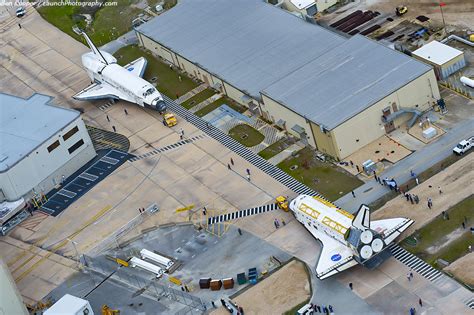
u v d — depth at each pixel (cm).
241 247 18250
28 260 19450
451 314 15512
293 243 17975
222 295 17162
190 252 18488
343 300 16325
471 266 16362
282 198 18962
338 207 18638
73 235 19875
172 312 17038
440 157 19250
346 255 16750
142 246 19012
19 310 17225
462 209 17638
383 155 19750
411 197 18238
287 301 16638
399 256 16975
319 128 19762
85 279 18475
